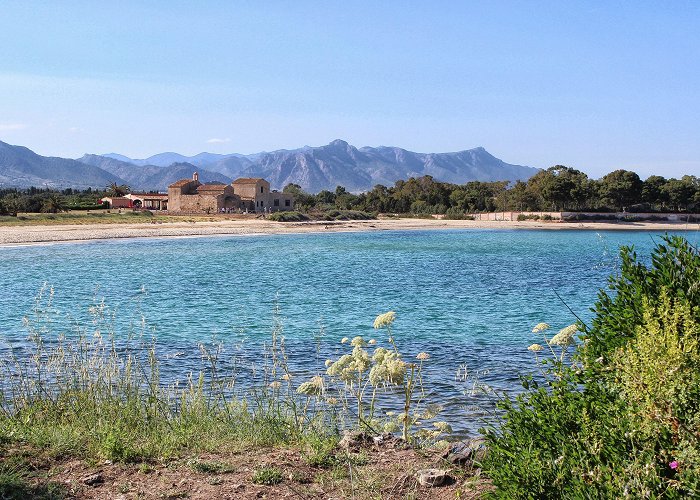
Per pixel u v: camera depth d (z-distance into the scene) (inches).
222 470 260.1
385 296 1382.9
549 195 6441.9
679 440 152.2
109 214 5211.6
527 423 188.5
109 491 236.2
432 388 548.4
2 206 4670.3
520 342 830.5
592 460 163.8
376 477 247.8
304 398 430.0
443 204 7544.3
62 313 1055.6
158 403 360.5
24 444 286.4
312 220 5880.9
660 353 158.1
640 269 199.5
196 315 1069.8
